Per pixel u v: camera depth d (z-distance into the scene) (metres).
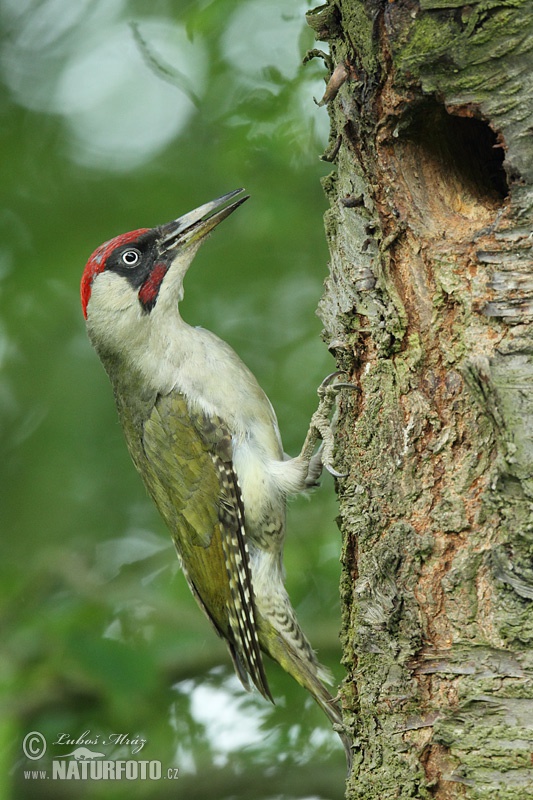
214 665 12.16
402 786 6.73
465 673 6.52
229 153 12.73
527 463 6.28
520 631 6.34
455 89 6.79
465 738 6.42
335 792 11.81
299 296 13.91
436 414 7.01
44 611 11.62
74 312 14.00
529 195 6.72
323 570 12.23
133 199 14.00
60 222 14.05
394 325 7.28
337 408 8.16
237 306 13.93
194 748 12.08
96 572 13.18
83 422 13.70
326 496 12.84
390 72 7.19
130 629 11.98
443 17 6.77
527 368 6.46
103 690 11.03
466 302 6.94
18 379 13.98
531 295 6.66
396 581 6.90
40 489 13.52
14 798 11.81
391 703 6.89
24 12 15.02
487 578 6.54
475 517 6.68
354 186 7.85
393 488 7.17
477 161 7.89
